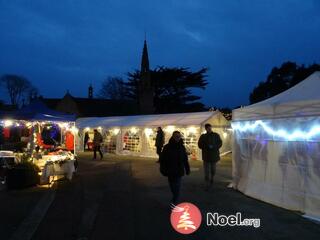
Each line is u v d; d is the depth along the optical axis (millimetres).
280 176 9000
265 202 9383
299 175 8391
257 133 10109
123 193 10766
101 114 65375
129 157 24828
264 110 9680
